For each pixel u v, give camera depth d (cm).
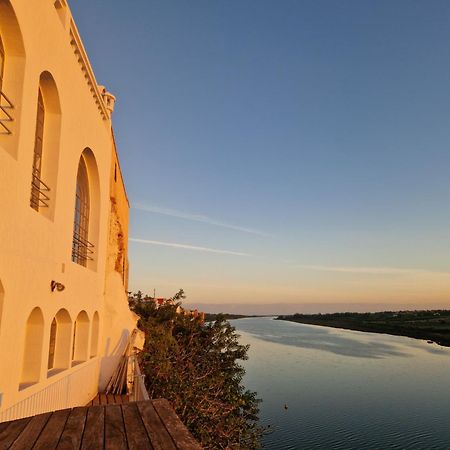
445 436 2877
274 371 5056
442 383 4500
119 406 479
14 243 635
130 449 352
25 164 664
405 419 3241
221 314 2241
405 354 6881
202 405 1463
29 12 659
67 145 905
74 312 1016
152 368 1490
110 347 1376
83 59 988
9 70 644
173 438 377
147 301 2402
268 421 3144
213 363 1961
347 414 3350
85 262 1255
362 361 5988
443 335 10269
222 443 1440
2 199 584
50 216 832
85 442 367
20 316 670
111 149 1435
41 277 766
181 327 2242
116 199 1586
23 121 649
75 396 1051
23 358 784
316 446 2644
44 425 411
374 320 17338
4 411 625
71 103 927
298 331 12756
